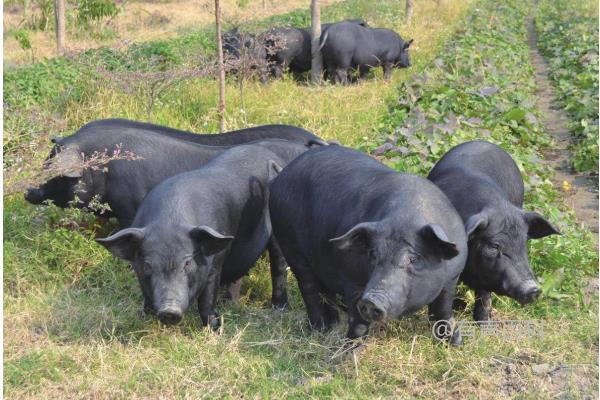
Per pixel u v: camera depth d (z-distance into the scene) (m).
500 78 17.62
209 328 7.31
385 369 6.66
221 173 7.76
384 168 6.99
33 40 22.92
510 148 12.30
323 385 6.39
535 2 40.78
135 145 8.76
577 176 12.93
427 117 13.80
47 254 8.62
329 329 7.52
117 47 16.69
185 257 6.81
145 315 7.59
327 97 15.66
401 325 7.31
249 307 8.12
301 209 7.24
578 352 7.03
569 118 16.47
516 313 7.80
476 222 6.75
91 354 6.88
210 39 20.27
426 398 6.36
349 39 18.73
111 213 9.03
